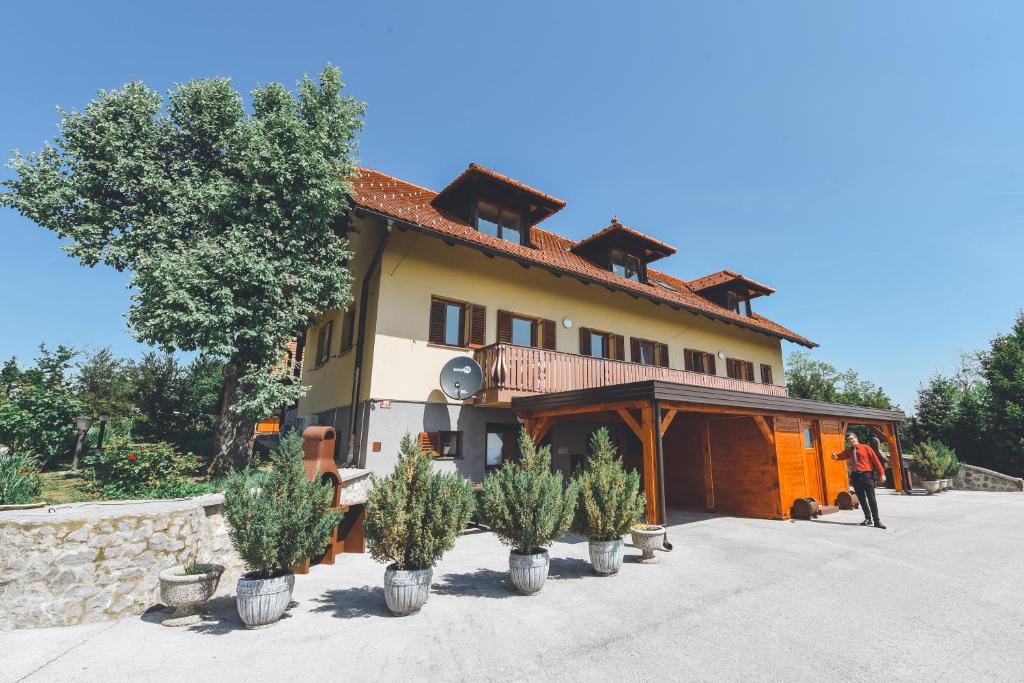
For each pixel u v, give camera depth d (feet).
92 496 25.12
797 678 12.10
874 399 105.60
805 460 40.40
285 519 16.39
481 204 44.88
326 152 34.81
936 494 53.93
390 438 34.63
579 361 41.32
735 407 34.60
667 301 51.06
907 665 12.72
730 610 16.96
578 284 49.39
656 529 24.09
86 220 30.50
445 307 39.73
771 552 25.32
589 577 21.26
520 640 14.58
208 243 29.27
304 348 56.70
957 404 74.84
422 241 39.22
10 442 35.78
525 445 22.61
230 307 28.48
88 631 15.88
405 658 13.46
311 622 16.28
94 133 30.42
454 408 37.81
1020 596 18.10
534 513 19.53
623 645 14.15
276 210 31.35
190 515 20.34
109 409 60.64
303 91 35.55
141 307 28.17
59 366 60.90
